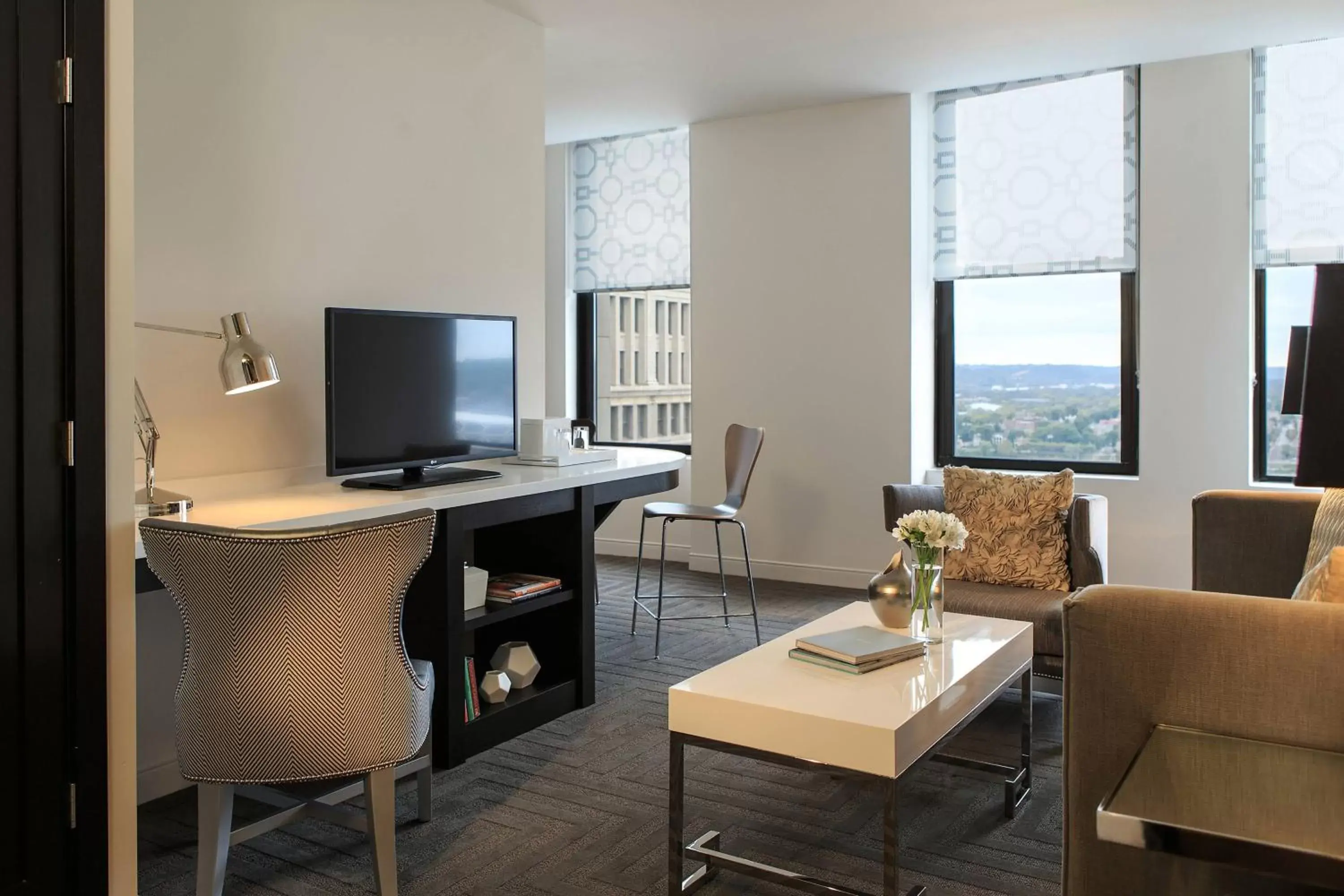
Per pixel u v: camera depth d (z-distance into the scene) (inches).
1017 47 193.0
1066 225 214.8
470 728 133.2
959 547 109.0
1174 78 201.3
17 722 83.7
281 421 140.5
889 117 226.5
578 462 165.3
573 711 152.3
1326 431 55.1
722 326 249.6
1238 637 74.6
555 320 282.7
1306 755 69.9
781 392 243.0
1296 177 193.0
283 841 110.1
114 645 90.1
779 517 245.1
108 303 88.5
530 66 180.5
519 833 111.0
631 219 269.9
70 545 86.7
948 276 228.7
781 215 240.5
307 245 143.3
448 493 130.2
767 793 122.0
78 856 88.0
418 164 159.8
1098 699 79.3
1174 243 202.5
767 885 99.0
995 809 117.1
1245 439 197.9
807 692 92.6
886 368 229.5
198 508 116.1
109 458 89.2
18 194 82.1
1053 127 215.5
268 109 137.7
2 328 81.5
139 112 122.6
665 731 143.9
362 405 132.7
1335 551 80.0
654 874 101.7
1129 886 79.0
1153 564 206.7
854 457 234.4
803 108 236.4
